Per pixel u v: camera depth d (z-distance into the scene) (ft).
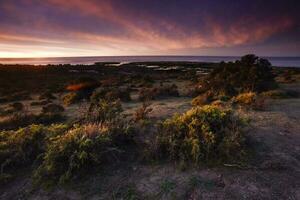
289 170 11.57
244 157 12.76
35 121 27.17
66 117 29.68
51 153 12.01
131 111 29.35
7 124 26.27
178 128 15.12
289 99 36.58
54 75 142.10
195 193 9.88
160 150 13.47
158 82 92.84
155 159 13.08
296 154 13.43
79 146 12.36
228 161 12.37
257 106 27.40
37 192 10.61
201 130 14.65
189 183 10.61
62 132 16.29
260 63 56.29
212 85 49.75
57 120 28.19
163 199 9.64
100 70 188.24
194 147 12.60
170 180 10.95
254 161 12.52
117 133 15.24
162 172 11.75
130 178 11.35
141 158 13.29
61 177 10.99
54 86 86.33
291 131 17.66
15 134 14.99
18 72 152.05
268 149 14.14
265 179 10.76
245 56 59.77
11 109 40.70
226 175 11.17
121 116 22.17
